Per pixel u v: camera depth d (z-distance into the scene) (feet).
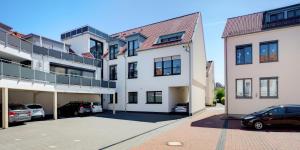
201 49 95.25
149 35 94.94
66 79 67.41
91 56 94.27
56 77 63.87
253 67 61.31
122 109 92.73
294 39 56.65
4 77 45.88
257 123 44.14
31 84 54.19
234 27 67.92
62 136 38.01
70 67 80.23
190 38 78.07
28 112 52.47
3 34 51.49
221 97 166.20
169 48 80.79
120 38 100.78
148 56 86.17
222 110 96.78
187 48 76.84
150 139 35.55
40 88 57.47
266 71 59.57
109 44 99.55
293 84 56.13
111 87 86.33
